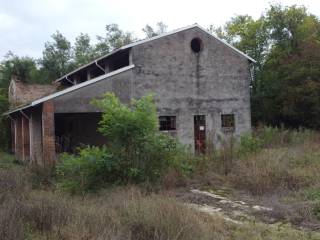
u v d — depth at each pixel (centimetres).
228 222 858
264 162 1444
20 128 2628
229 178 1352
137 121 1267
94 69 2648
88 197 1102
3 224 628
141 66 2209
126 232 655
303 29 3316
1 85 4725
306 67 2864
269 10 3509
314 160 1555
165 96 2291
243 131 2553
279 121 3181
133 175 1243
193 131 2386
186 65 2370
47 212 727
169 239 634
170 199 883
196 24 2403
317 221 891
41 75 5050
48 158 1752
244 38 3688
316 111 2855
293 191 1185
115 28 5794
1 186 905
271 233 791
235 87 2542
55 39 5294
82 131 2638
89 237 635
